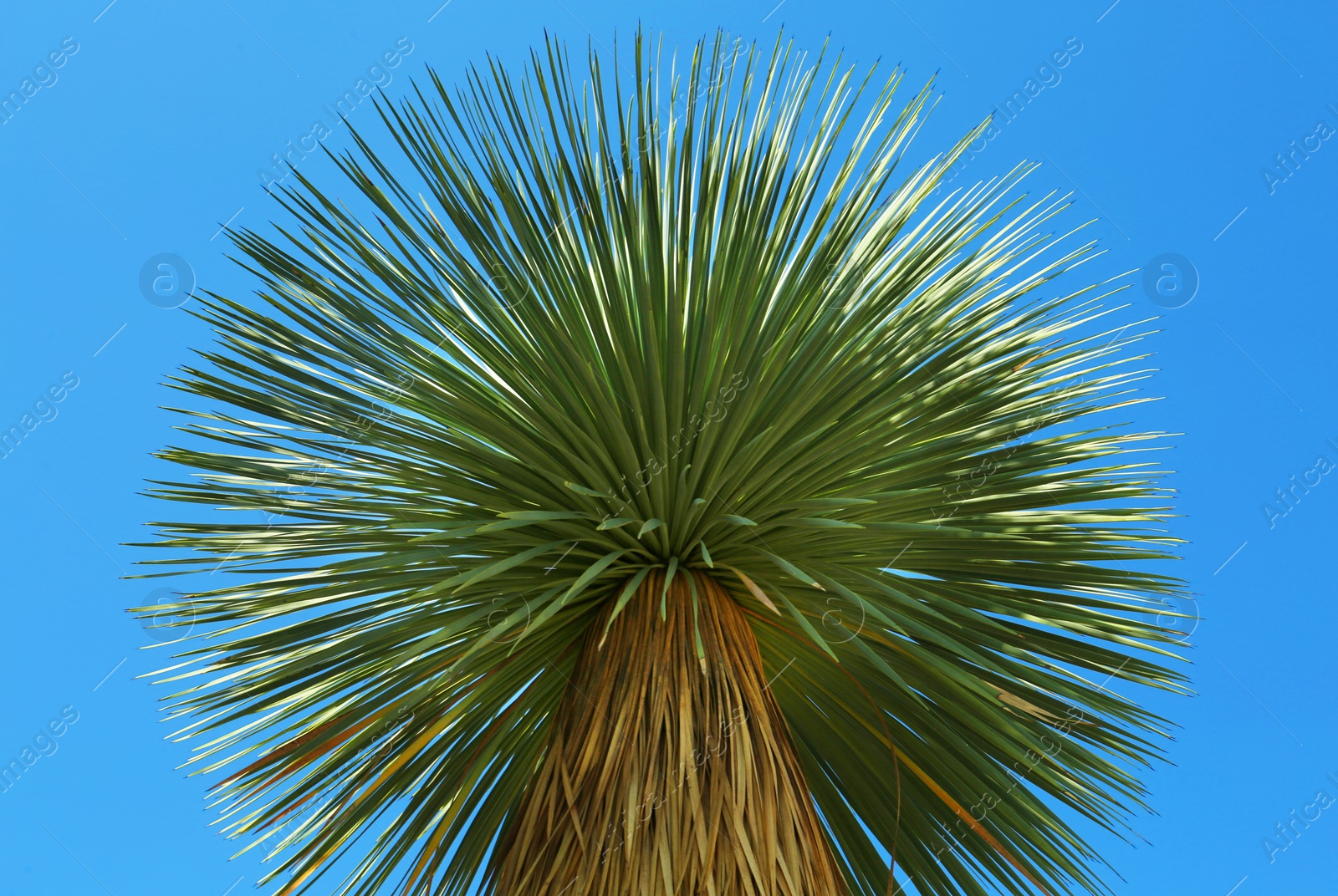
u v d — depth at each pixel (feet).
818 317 10.19
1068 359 11.36
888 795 11.13
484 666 10.37
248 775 9.56
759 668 9.54
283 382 10.14
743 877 7.97
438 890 10.75
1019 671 10.30
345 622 10.13
